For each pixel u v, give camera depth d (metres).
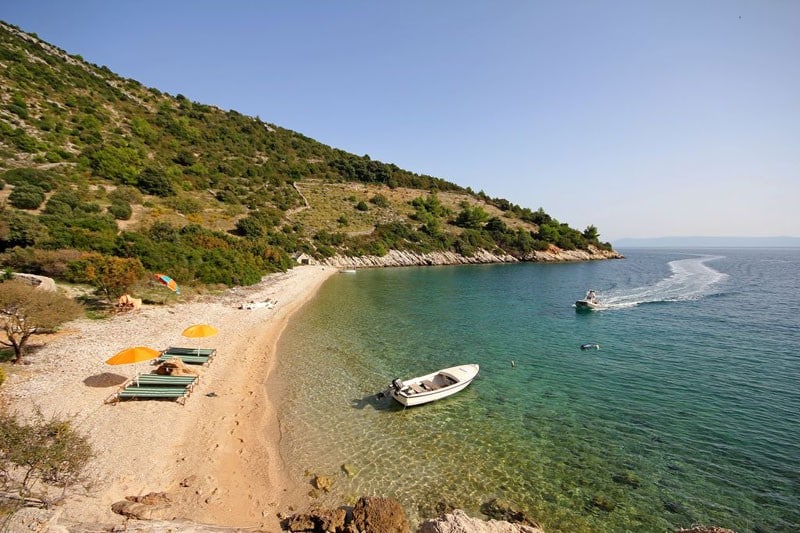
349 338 26.23
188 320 26.22
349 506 10.15
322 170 136.88
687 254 179.88
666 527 9.82
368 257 83.81
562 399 17.38
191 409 14.56
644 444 13.70
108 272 25.78
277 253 60.00
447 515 8.73
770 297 44.19
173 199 70.00
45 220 38.25
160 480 10.46
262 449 12.69
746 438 14.05
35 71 94.44
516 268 85.00
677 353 23.89
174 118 119.75
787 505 10.58
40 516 6.77
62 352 17.78
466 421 15.22
